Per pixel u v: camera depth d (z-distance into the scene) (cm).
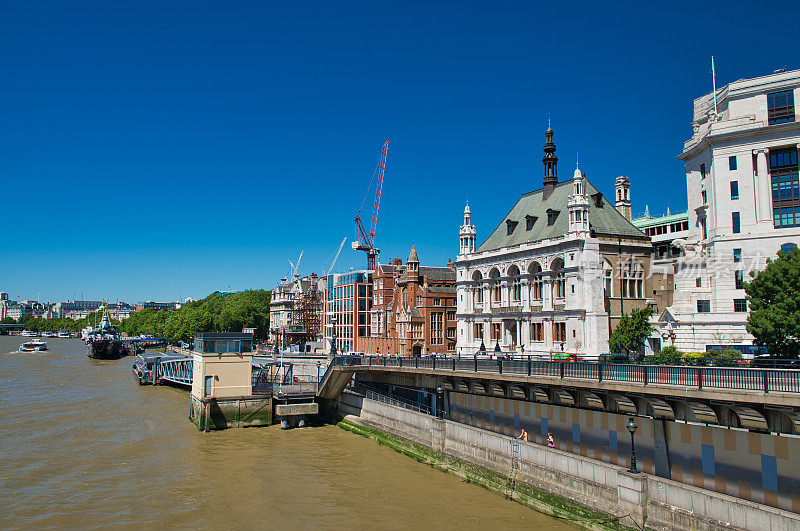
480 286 8925
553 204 8038
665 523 2981
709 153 6631
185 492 4175
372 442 5806
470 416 5138
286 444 5706
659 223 10112
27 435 5834
